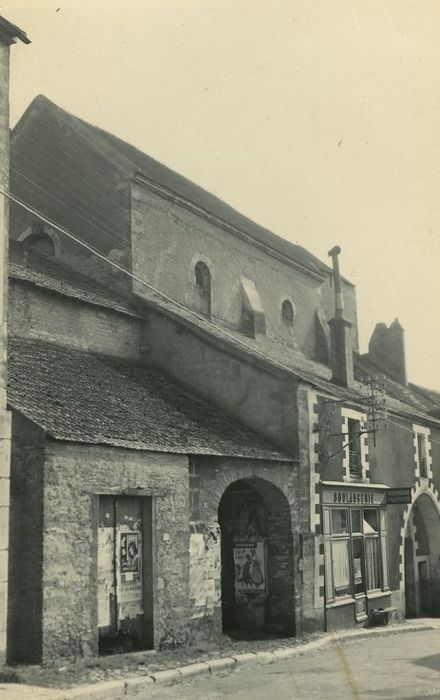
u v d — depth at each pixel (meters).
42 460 12.05
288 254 29.27
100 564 13.18
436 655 14.54
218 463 16.38
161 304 21.72
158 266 22.50
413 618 25.84
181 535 14.80
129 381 18.28
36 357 16.58
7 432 11.73
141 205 22.17
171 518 14.61
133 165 21.78
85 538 12.58
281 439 18.95
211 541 15.88
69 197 22.64
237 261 26.47
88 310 19.50
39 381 14.87
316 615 18.59
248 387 19.56
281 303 28.75
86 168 22.52
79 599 12.30
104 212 22.08
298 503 18.53
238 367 19.77
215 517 16.11
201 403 19.33
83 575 12.44
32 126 23.42
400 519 24.77
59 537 12.10
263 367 19.42
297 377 19.03
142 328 21.12
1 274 12.17
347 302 35.78
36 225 22.83
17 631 11.74
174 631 14.37
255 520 18.66
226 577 18.80
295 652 15.20
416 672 12.23
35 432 12.20
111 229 21.91
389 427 25.19
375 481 23.45
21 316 17.66
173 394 18.98
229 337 21.72
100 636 13.05
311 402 19.58
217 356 20.06
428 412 30.64
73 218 22.52
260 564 18.42
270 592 18.17
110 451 13.34
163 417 16.56
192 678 12.22
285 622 17.84
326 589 19.30
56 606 11.88
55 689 10.22
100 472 13.08
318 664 13.54
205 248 24.81
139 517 14.20
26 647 11.64
